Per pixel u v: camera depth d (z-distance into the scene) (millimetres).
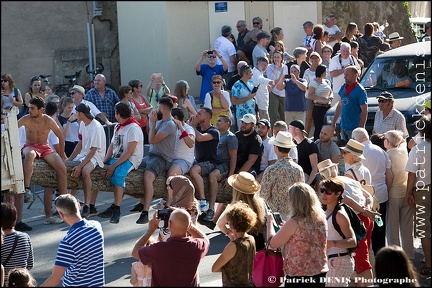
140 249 8188
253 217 8531
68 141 14656
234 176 9500
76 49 18438
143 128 16531
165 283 8102
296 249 8289
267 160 12891
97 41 18531
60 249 8422
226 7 18922
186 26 17688
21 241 9258
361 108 15008
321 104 16766
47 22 17891
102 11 18156
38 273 11133
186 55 17984
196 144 13016
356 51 19391
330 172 9867
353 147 10484
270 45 18953
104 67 18828
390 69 17250
